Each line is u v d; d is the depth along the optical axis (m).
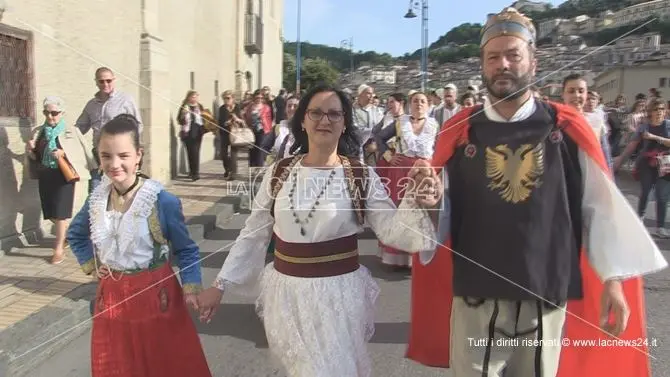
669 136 7.34
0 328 3.89
